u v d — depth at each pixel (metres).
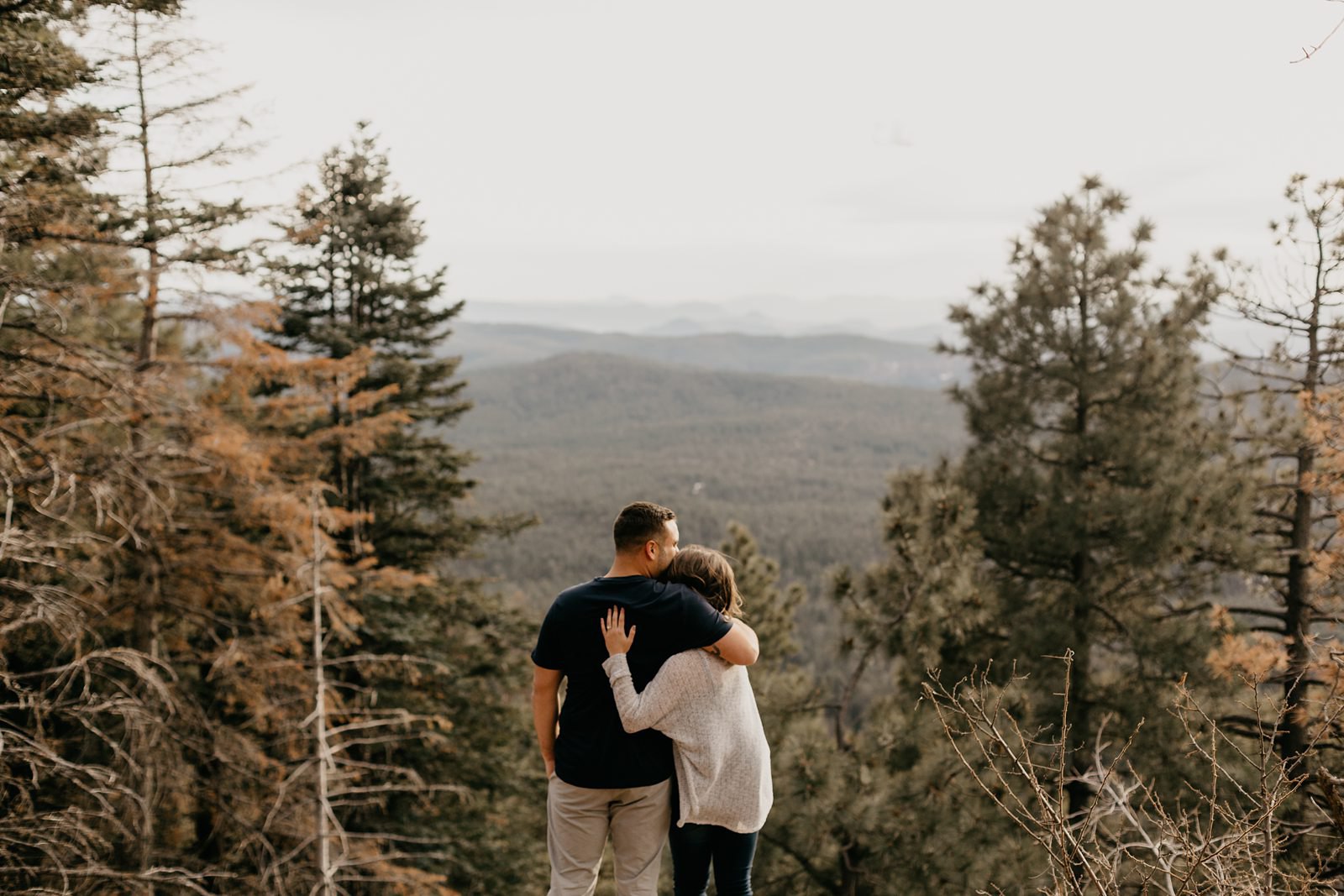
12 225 7.79
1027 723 9.80
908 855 9.06
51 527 8.62
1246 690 10.16
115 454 9.20
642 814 3.40
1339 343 8.32
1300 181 8.72
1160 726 10.35
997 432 13.96
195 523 11.12
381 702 14.97
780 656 14.41
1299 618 11.31
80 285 8.39
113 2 8.24
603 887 10.49
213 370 11.00
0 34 7.22
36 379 8.79
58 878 7.72
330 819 8.98
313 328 15.58
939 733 9.51
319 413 12.53
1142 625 12.30
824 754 9.94
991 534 13.48
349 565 15.03
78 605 9.23
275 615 11.09
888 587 11.34
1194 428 12.93
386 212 16.27
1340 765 5.21
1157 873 3.71
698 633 3.31
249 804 10.53
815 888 11.04
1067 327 13.33
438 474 17.23
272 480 11.38
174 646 11.78
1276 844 3.25
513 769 17.31
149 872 8.16
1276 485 11.44
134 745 9.21
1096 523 12.40
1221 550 12.00
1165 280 13.03
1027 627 12.52
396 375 15.88
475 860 16.38
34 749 7.25
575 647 3.38
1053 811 3.11
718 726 3.32
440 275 16.95
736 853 3.45
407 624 15.05
